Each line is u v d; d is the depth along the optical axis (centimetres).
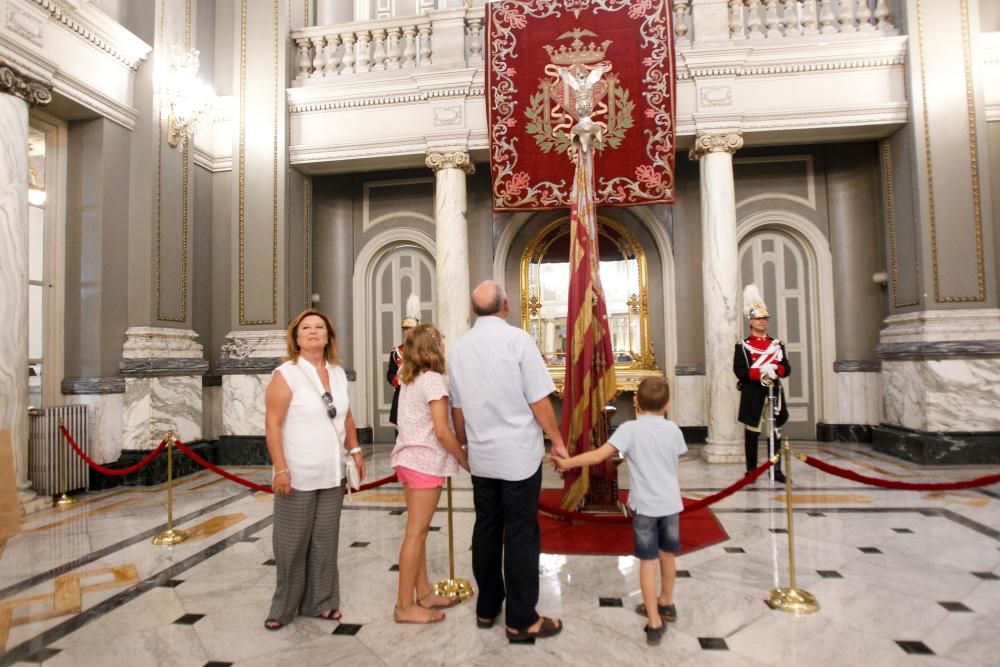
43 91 558
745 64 716
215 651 269
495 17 733
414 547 293
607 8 712
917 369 673
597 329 487
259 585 348
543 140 718
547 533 434
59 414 571
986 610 295
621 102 704
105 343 634
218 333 803
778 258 859
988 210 672
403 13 935
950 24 688
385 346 927
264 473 689
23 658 263
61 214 635
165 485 635
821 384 837
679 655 258
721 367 699
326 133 787
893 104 700
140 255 676
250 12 795
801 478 599
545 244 891
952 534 415
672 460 282
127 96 672
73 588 344
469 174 853
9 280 526
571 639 274
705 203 722
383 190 922
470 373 274
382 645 272
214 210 811
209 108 801
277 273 767
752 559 373
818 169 842
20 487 531
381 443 913
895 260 741
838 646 263
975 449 643
